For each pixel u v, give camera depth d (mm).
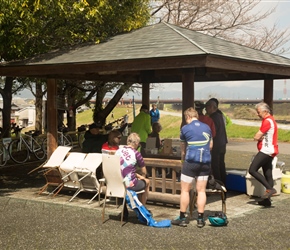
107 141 8906
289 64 9523
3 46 10469
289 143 22578
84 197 8859
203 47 7543
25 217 7324
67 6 10641
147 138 10375
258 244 5844
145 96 12039
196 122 6688
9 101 15797
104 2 11055
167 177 8977
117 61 7883
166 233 6352
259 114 8094
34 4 9930
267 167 8156
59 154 9055
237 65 7910
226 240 6016
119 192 6938
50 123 9578
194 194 7266
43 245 5840
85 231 6473
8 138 14594
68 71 8781
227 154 17000
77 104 20609
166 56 7262
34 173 12742
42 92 21719
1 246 5805
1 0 9289
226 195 9070
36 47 11336
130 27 12188
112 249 5656
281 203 8367
